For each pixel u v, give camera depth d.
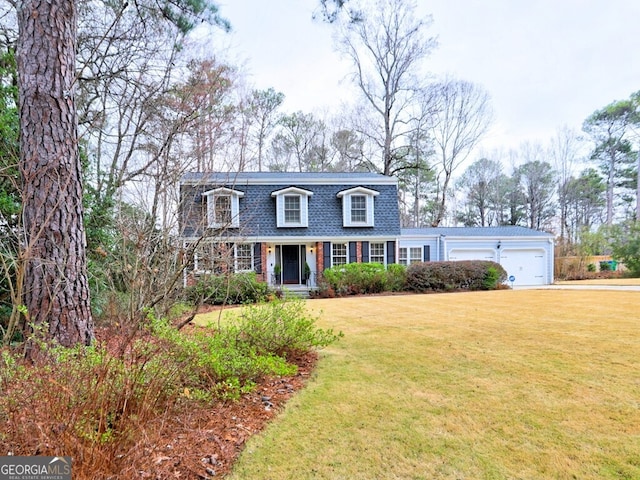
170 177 5.84
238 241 7.07
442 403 2.95
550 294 10.38
